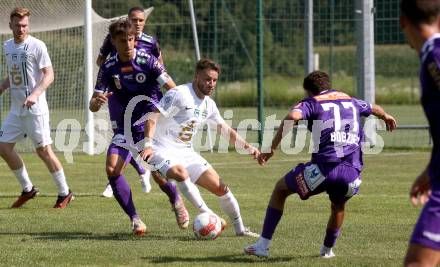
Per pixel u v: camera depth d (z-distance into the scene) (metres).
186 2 81.69
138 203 27.31
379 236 20.84
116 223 23.20
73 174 35.97
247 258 17.95
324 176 17.17
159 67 21.59
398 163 40.25
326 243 18.00
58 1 43.81
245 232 20.91
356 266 17.11
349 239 20.42
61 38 49.06
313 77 17.92
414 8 11.66
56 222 23.41
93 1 68.62
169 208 26.17
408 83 99.44
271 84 92.31
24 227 22.48
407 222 23.17
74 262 17.56
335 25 95.25
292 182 17.47
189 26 81.94
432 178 11.76
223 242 20.00
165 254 18.45
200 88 20.12
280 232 21.42
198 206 20.28
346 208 25.91
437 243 11.46
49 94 48.81
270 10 90.12
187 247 19.33
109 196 29.06
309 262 17.50
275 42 95.44
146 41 25.16
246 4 93.38
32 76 26.42
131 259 17.88
